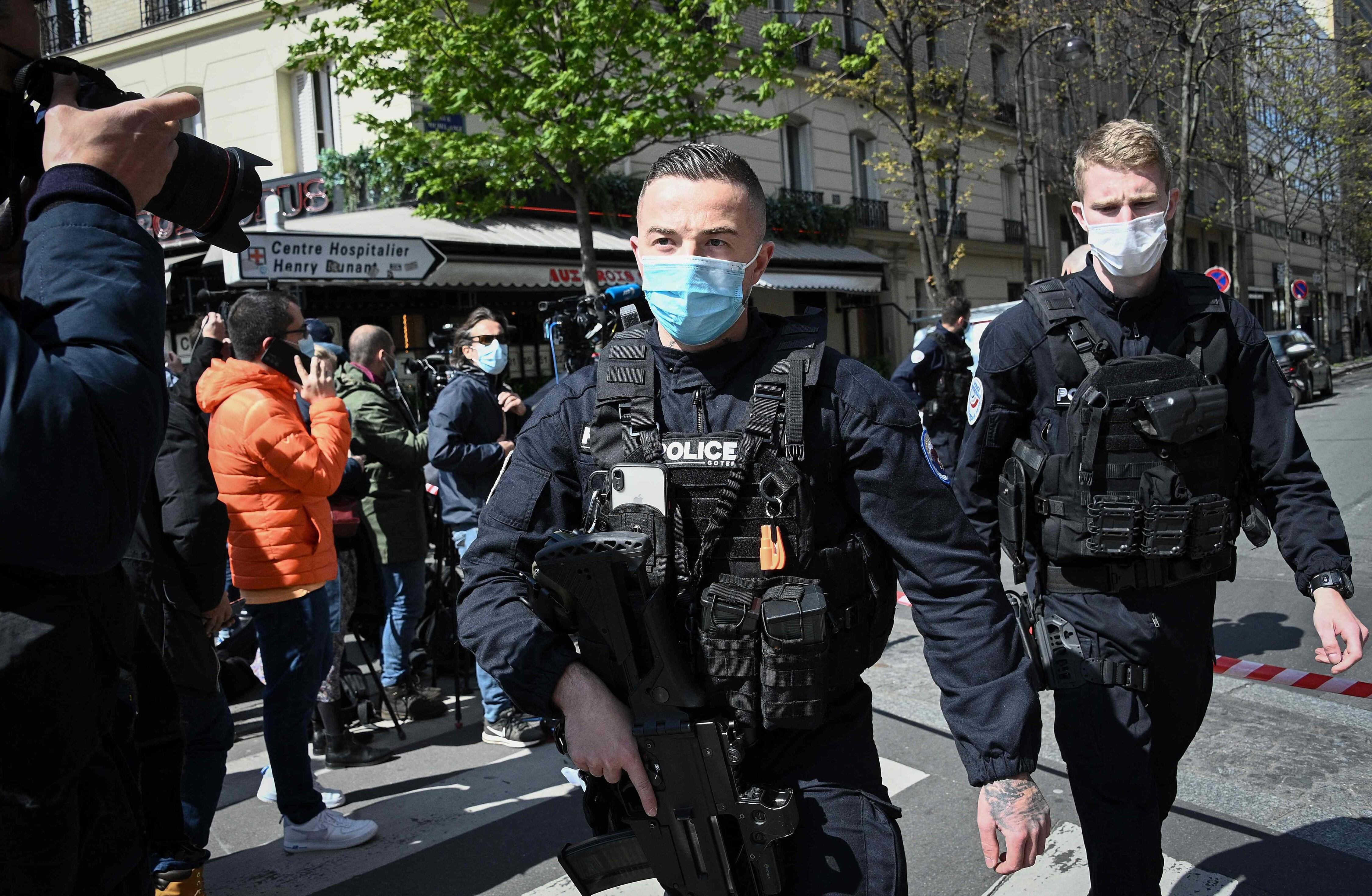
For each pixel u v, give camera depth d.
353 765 4.14
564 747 1.54
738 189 1.54
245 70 14.17
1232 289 28.52
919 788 3.54
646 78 10.74
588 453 1.61
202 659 2.85
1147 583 2.18
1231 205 30.25
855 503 1.56
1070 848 3.07
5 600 1.18
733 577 1.49
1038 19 19.77
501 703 4.32
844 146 20.45
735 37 10.56
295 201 13.10
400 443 4.58
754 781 1.54
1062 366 2.29
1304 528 2.22
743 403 1.58
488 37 10.27
